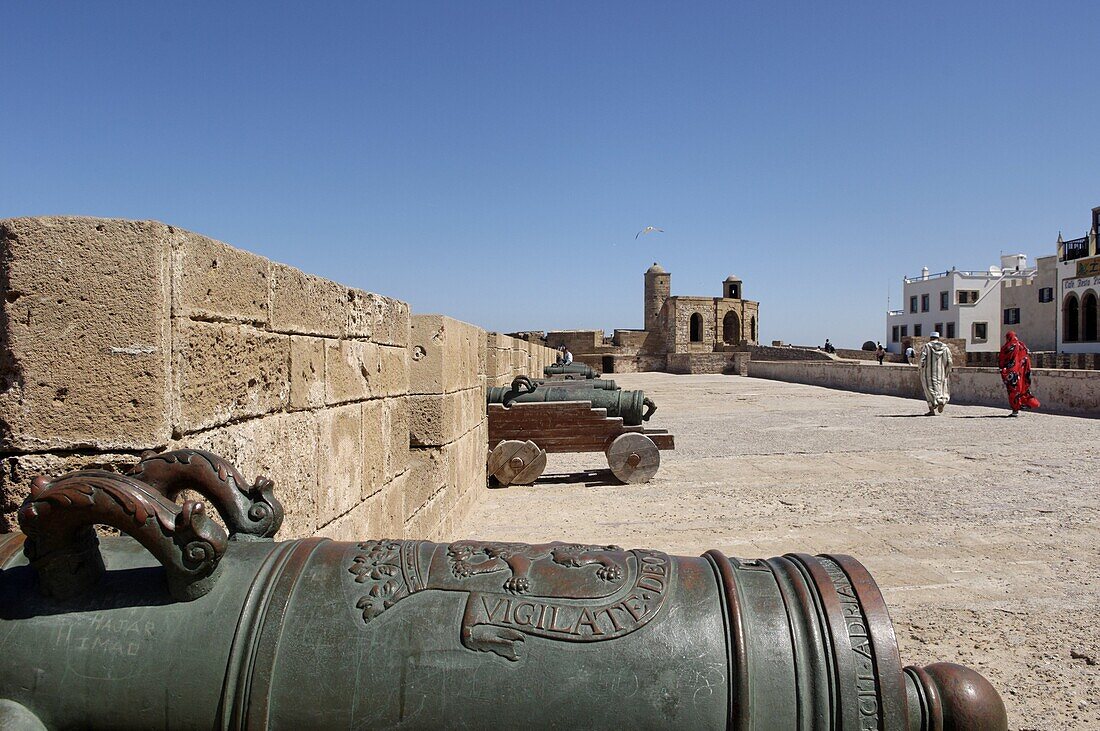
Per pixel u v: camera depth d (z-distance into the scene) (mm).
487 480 8219
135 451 2115
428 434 5723
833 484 8227
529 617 1625
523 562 1786
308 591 1688
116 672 1563
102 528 2045
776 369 33875
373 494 4145
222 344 2502
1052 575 5020
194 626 1612
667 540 5922
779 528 6281
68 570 1638
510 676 1551
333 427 3531
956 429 13203
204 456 1861
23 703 1557
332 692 1544
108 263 2109
